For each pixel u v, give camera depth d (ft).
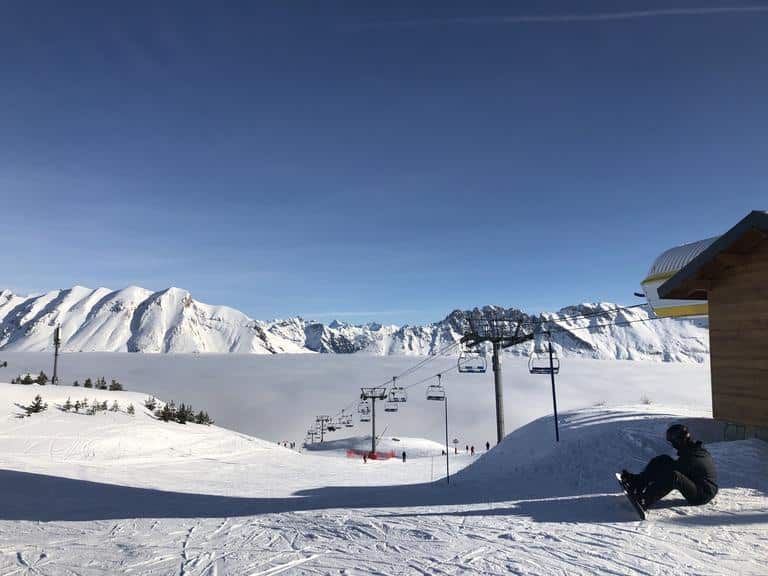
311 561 20.57
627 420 53.31
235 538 25.96
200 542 25.49
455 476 70.54
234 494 56.85
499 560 18.75
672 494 26.91
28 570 21.58
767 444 33.42
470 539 22.09
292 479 86.22
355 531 25.55
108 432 121.49
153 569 20.94
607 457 39.83
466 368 110.93
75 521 33.63
